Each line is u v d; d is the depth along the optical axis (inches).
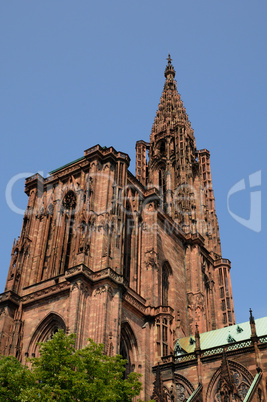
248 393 2615.7
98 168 3604.8
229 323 4252.0
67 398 2054.6
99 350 2358.5
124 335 3149.6
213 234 4894.2
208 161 5433.1
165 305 3624.5
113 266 3152.1
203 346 3329.2
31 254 3585.1
